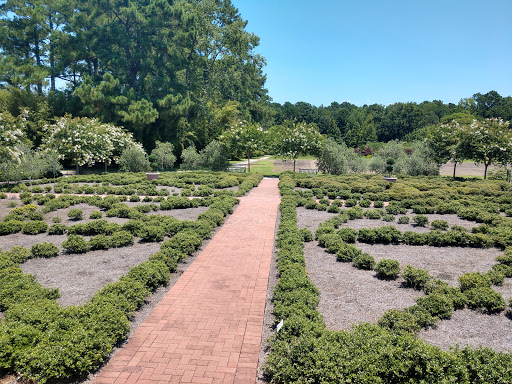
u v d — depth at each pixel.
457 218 13.00
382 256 8.97
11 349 4.51
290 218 11.80
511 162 22.56
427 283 6.84
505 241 9.45
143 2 33.19
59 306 5.76
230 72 41.09
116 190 17.91
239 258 8.80
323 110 98.19
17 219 12.02
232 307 6.30
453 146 23.36
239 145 27.52
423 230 11.38
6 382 4.37
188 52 38.69
